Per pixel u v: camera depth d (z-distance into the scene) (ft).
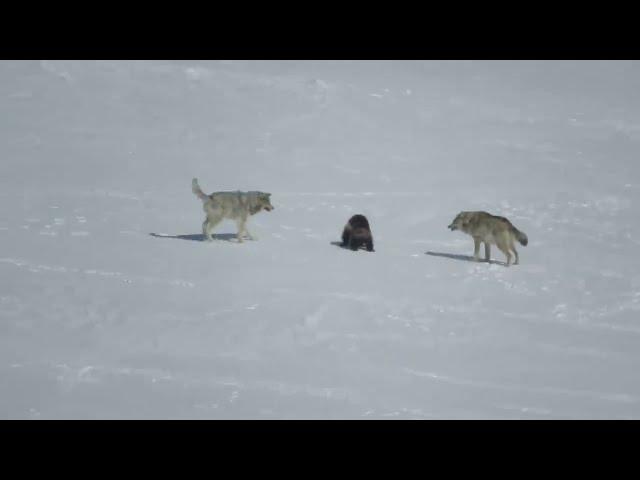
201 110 316.81
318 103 332.39
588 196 245.65
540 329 156.35
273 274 170.19
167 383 125.80
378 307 158.20
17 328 138.10
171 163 257.14
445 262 188.03
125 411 117.39
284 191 238.27
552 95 363.56
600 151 292.81
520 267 187.93
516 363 141.49
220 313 149.79
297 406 122.11
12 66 352.28
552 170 270.26
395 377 132.98
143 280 161.07
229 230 202.08
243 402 122.11
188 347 136.98
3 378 122.93
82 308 147.02
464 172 264.93
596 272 188.03
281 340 142.20
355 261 183.52
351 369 134.51
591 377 138.10
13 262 164.86
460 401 126.82
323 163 267.18
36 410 115.75
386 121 317.22
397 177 257.14
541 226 221.46
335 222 216.13
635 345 152.56
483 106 339.98
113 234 187.62
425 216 225.35
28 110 299.58
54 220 193.88
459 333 151.23
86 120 294.87
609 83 388.78
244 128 298.76
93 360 130.41
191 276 165.17
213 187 237.66
